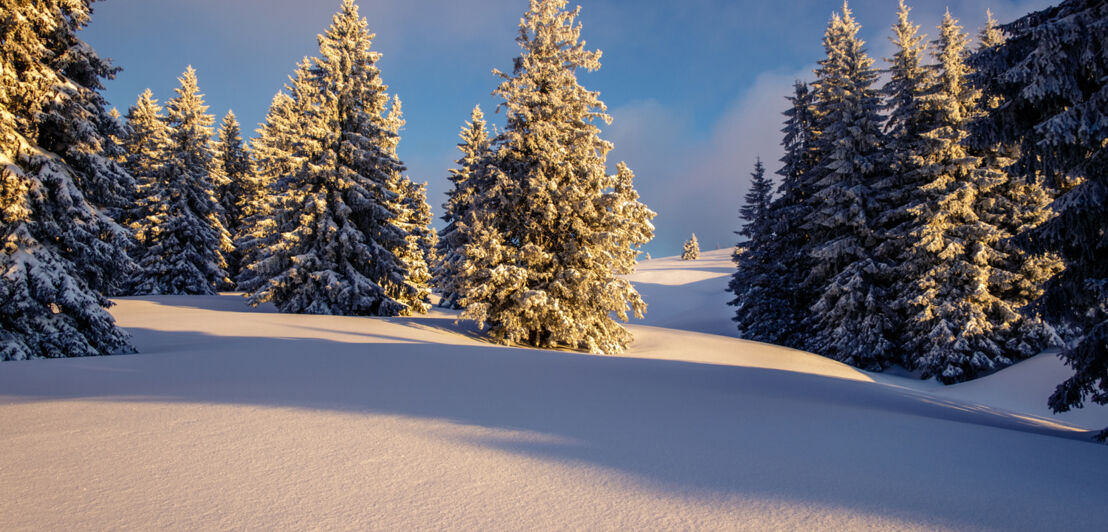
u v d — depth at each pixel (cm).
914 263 2195
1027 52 803
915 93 2445
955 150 2155
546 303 1858
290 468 305
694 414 534
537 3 2119
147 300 2528
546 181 1959
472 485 286
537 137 2014
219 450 339
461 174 3916
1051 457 429
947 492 304
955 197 2073
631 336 2145
